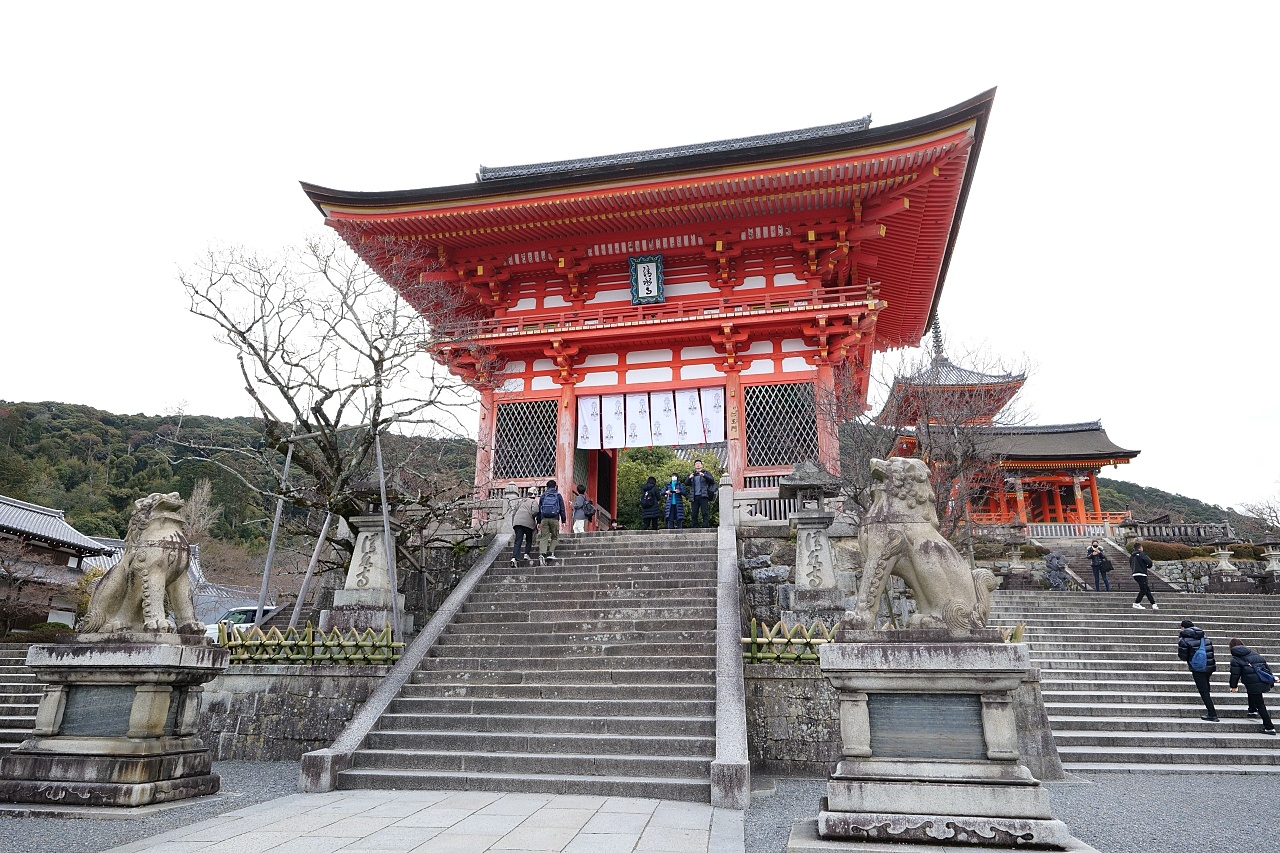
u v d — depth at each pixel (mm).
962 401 20797
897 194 21312
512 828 6816
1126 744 11836
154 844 6270
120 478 59688
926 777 5891
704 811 7594
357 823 7008
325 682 11492
